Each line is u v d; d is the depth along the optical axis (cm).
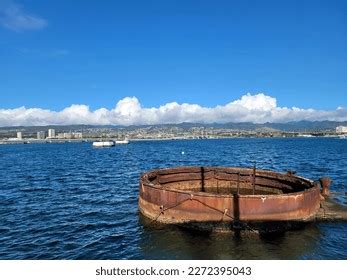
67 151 12462
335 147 12519
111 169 5184
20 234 1780
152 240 1573
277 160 6738
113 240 1642
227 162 6581
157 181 2266
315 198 1759
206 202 1599
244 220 1569
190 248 1449
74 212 2241
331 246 1462
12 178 4159
